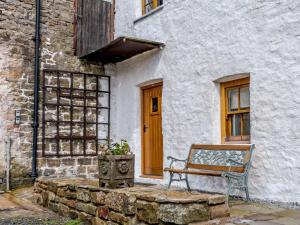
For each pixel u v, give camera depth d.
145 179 7.90
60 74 8.41
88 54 8.31
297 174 4.93
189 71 6.84
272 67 5.34
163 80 7.52
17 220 5.04
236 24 5.93
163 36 7.56
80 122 8.57
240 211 4.45
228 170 5.47
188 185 6.23
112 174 4.74
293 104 5.04
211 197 3.78
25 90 7.93
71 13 8.73
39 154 8.00
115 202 4.23
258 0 5.59
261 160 5.42
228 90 6.33
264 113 5.42
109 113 9.03
